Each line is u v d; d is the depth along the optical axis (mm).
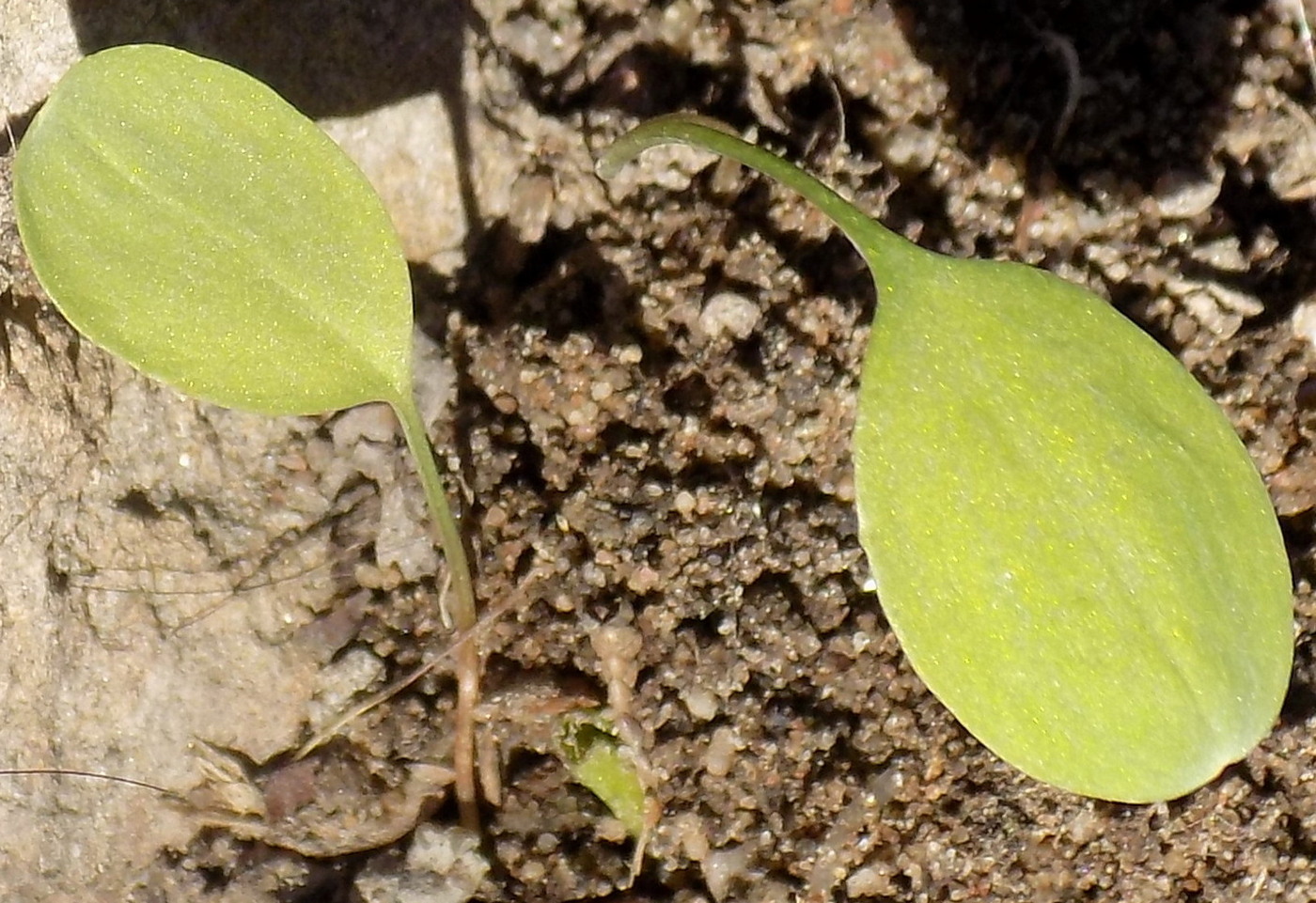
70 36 94
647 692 95
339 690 95
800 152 95
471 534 95
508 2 94
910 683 95
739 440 95
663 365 95
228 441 95
